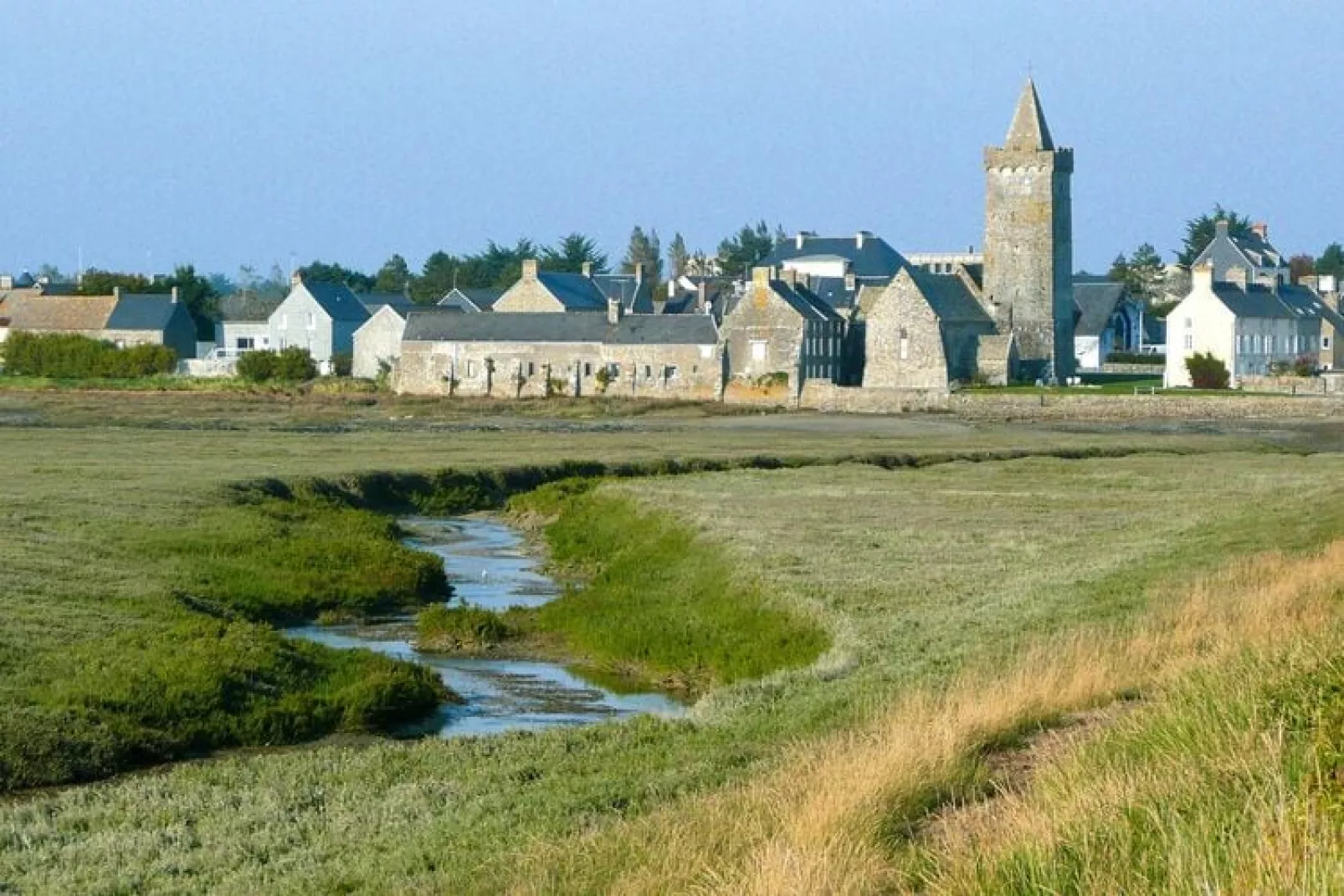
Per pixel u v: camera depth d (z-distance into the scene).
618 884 34.53
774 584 83.06
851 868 32.53
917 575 86.19
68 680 62.28
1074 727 45.47
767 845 33.44
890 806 37.44
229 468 141.38
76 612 73.00
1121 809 32.03
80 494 113.38
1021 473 152.75
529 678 75.81
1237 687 40.47
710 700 61.25
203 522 104.69
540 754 54.38
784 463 165.88
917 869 32.69
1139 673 51.09
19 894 40.59
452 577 104.31
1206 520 105.69
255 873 41.53
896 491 132.62
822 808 36.16
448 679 74.88
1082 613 67.38
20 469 134.38
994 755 43.16
